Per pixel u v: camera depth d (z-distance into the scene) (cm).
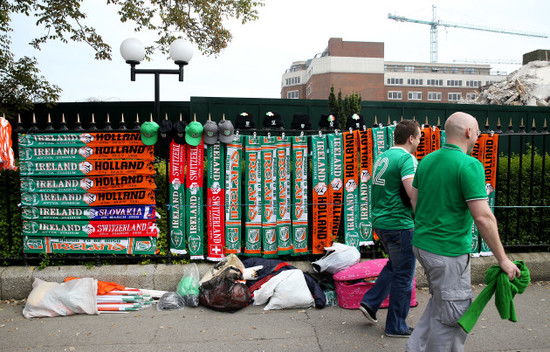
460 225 252
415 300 432
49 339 362
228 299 412
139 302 431
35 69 785
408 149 359
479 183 242
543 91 1802
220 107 1041
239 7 945
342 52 8338
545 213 539
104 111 1017
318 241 496
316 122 1089
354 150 493
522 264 244
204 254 498
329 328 380
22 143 475
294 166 492
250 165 485
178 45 500
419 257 266
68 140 475
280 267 456
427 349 261
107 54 888
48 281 462
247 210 489
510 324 386
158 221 491
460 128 261
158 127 475
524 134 504
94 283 429
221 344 350
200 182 482
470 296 254
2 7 761
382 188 350
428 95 9981
